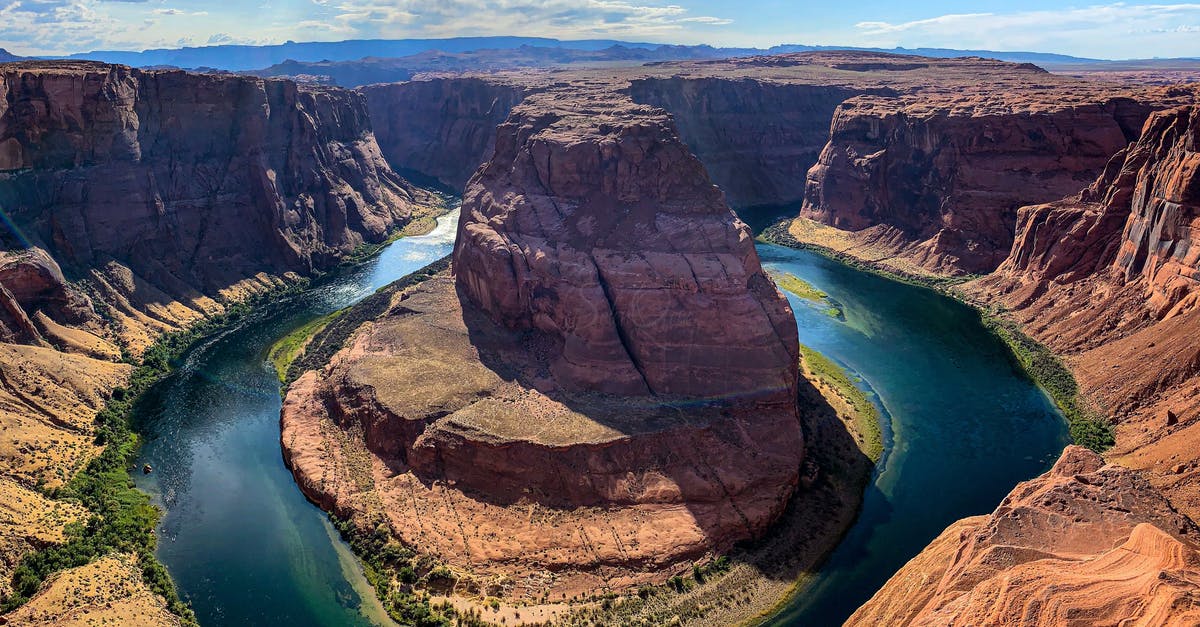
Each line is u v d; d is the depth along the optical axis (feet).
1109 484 162.50
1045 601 122.52
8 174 390.63
